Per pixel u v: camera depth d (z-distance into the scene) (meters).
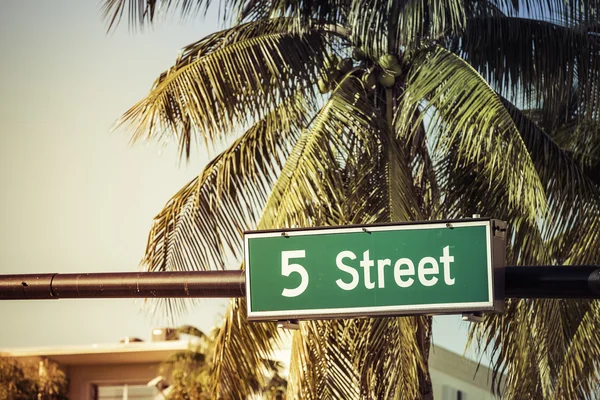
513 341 14.53
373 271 8.49
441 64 14.00
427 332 15.12
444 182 15.21
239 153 15.86
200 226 15.95
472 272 8.38
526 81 15.83
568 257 15.46
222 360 14.47
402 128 13.73
